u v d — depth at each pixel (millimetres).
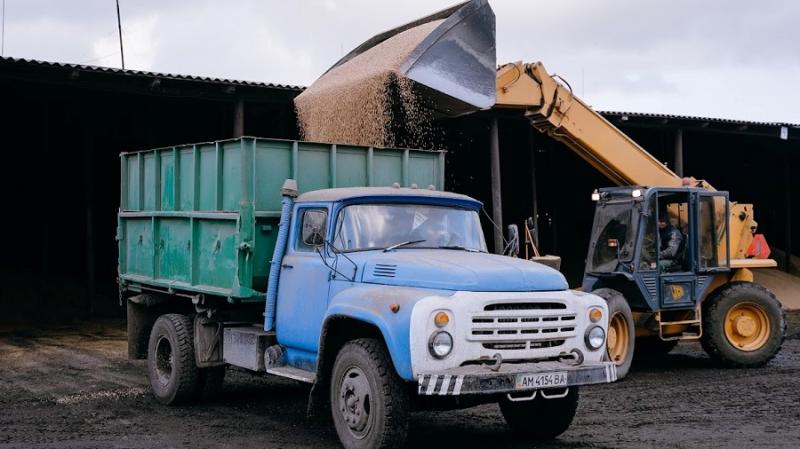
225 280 7863
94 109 19984
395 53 9836
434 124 18266
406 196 7266
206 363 8398
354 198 7035
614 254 11531
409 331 5715
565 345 6215
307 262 7098
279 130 21234
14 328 16812
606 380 6242
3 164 21250
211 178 8227
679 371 11562
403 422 5922
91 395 9422
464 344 5809
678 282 11484
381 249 6930
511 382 5809
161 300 9680
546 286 6289
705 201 11836
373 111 9578
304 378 6805
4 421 7934
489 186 26312
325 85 10906
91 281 19359
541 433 7039
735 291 11828
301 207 7414
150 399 9148
